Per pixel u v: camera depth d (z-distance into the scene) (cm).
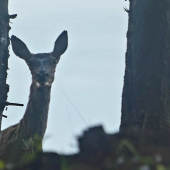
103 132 927
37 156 950
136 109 1370
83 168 850
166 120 1348
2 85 1492
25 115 1578
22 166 944
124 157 848
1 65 1491
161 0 1394
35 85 1606
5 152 1503
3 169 940
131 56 1421
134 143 912
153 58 1383
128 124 1386
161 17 1393
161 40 1388
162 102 1357
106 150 888
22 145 1489
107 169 832
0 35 1493
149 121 1338
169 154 855
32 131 1558
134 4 1431
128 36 1450
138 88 1380
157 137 962
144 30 1396
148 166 805
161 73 1371
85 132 933
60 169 917
